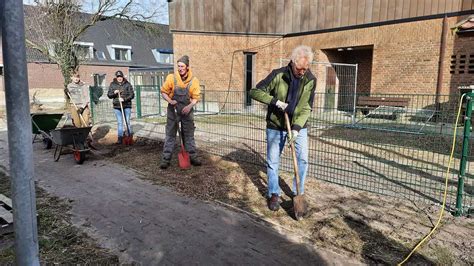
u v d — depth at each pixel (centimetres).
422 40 1235
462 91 1054
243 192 472
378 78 1366
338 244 332
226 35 1570
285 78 389
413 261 302
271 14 1591
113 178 546
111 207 427
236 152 701
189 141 595
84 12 1734
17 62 186
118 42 3650
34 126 754
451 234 349
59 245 333
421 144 759
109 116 1190
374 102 1260
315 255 313
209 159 647
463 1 1135
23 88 190
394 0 1294
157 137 866
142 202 442
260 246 330
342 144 791
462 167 381
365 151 721
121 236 352
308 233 355
